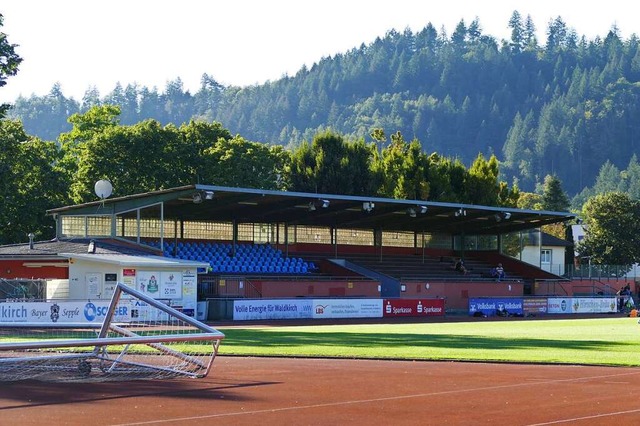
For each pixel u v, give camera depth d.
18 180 64.88
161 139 75.69
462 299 66.69
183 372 18.39
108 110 86.88
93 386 16.69
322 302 53.19
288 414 13.45
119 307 40.09
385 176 94.75
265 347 26.42
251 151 80.25
